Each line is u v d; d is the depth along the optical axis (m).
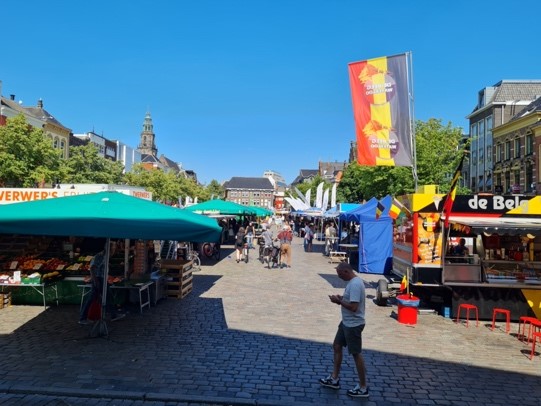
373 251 17.59
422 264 10.06
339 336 5.78
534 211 10.34
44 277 10.10
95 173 39.94
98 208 6.71
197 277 15.30
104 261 8.22
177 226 6.36
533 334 7.41
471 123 48.53
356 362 5.58
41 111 44.09
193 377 6.05
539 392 5.87
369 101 11.66
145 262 11.61
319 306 10.84
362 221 17.64
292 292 12.72
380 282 11.26
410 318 9.40
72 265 10.74
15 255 11.31
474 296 9.97
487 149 44.66
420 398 5.60
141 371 6.21
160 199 57.59
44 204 6.89
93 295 8.34
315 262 21.06
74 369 6.22
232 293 12.34
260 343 7.67
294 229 47.28
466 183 49.34
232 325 8.83
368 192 33.31
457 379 6.28
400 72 11.51
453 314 10.00
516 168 38.56
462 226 9.89
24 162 25.69
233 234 33.53
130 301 10.59
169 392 5.52
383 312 10.52
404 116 11.52
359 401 5.46
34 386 5.55
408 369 6.63
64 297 10.27
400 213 11.48
